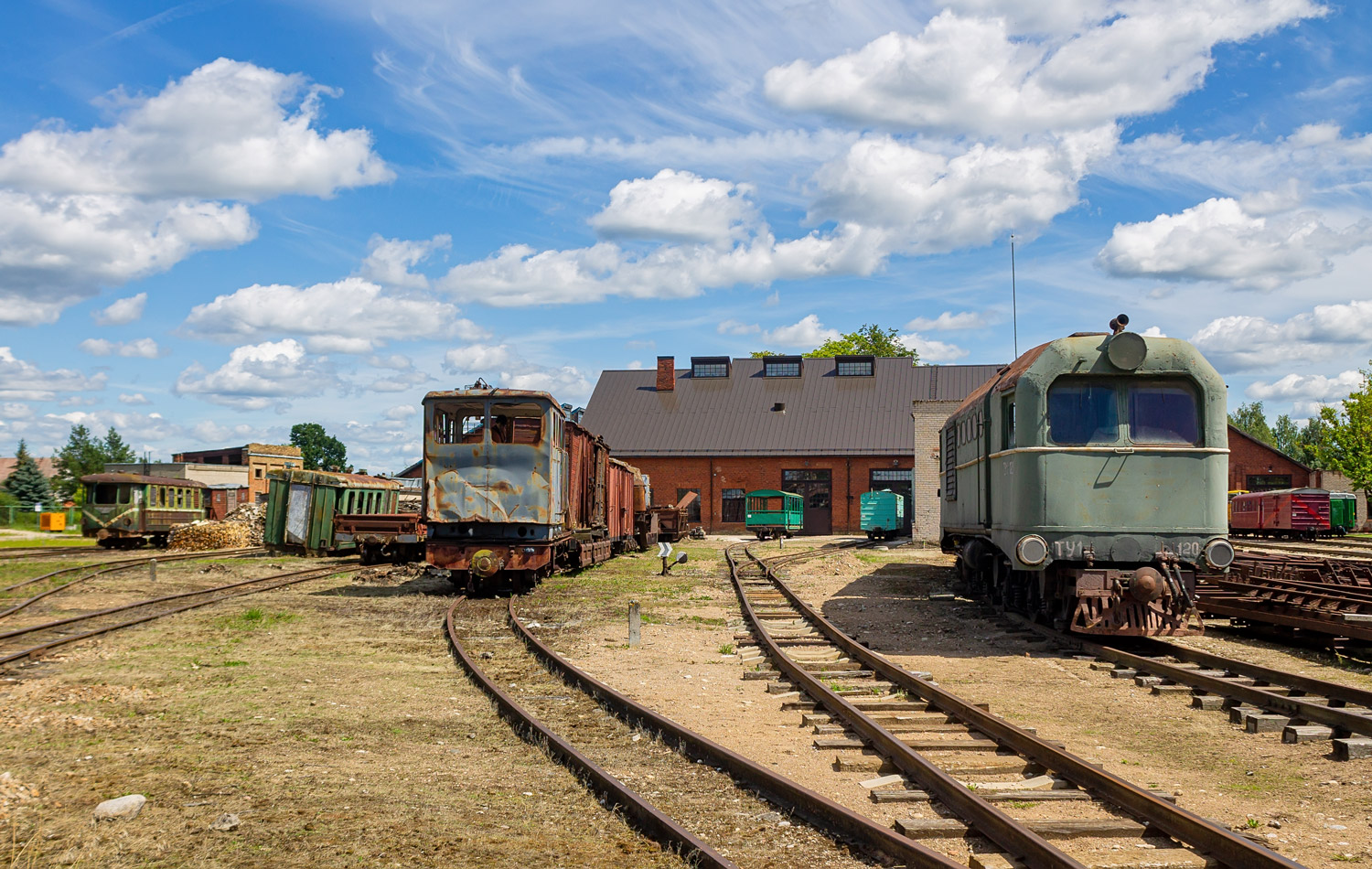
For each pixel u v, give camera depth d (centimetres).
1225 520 1207
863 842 523
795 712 875
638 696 941
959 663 1132
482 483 1853
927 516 4066
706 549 3838
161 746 726
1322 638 1238
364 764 689
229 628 1391
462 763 698
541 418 1878
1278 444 13212
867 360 6125
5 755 701
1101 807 586
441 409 1886
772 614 1582
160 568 2627
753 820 573
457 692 954
